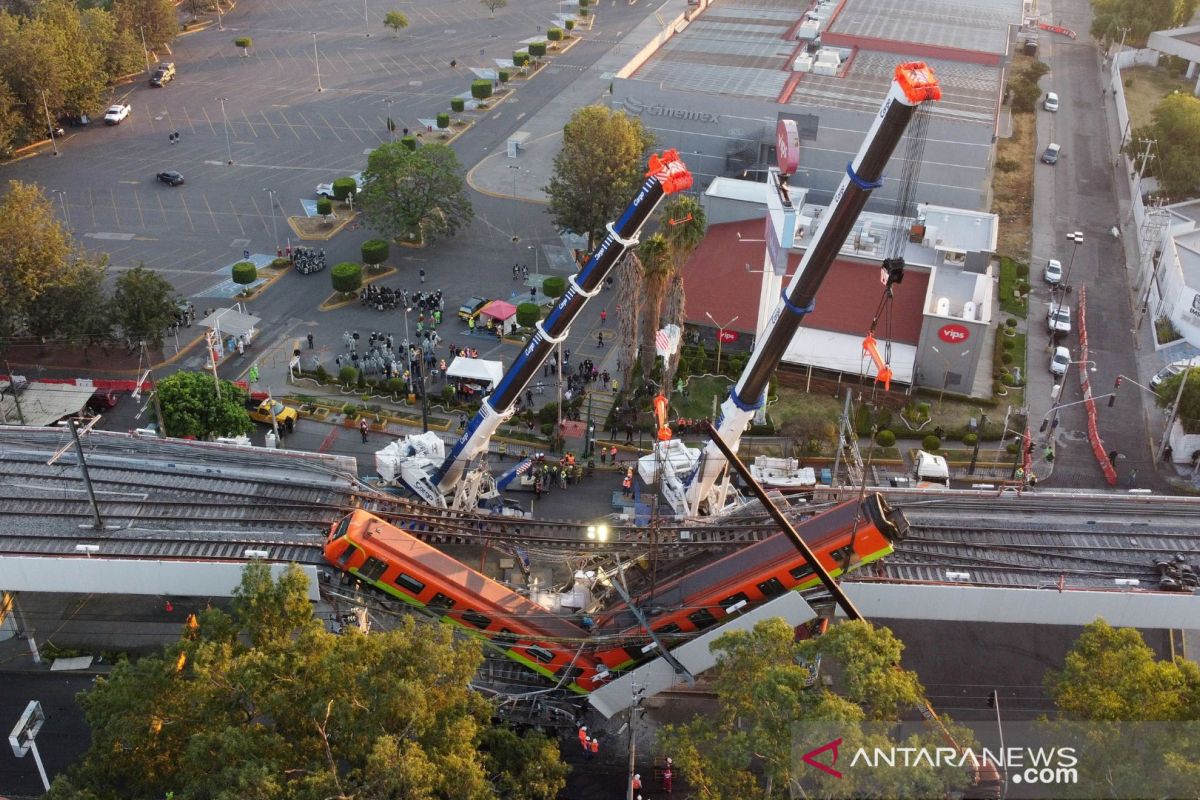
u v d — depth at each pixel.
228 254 163.25
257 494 97.06
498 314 143.75
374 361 135.50
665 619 85.06
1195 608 85.19
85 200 177.25
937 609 87.25
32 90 187.00
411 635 69.75
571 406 129.75
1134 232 177.00
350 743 65.06
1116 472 122.50
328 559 85.88
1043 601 86.25
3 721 85.38
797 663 72.31
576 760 84.38
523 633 84.50
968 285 142.25
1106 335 149.62
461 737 66.19
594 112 156.62
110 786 69.31
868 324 140.25
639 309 123.31
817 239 88.12
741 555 85.50
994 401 133.75
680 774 82.81
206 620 73.50
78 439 85.12
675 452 113.81
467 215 166.62
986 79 180.38
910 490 100.75
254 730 65.19
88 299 133.88
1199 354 140.75
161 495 95.56
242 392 122.12
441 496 107.00
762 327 123.12
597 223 158.38
